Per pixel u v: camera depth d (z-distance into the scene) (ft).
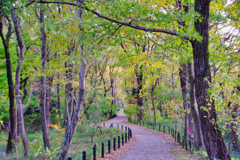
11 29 27.27
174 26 24.23
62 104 78.28
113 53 40.01
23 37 32.65
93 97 43.04
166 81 76.28
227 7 26.23
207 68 22.59
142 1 26.43
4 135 40.73
